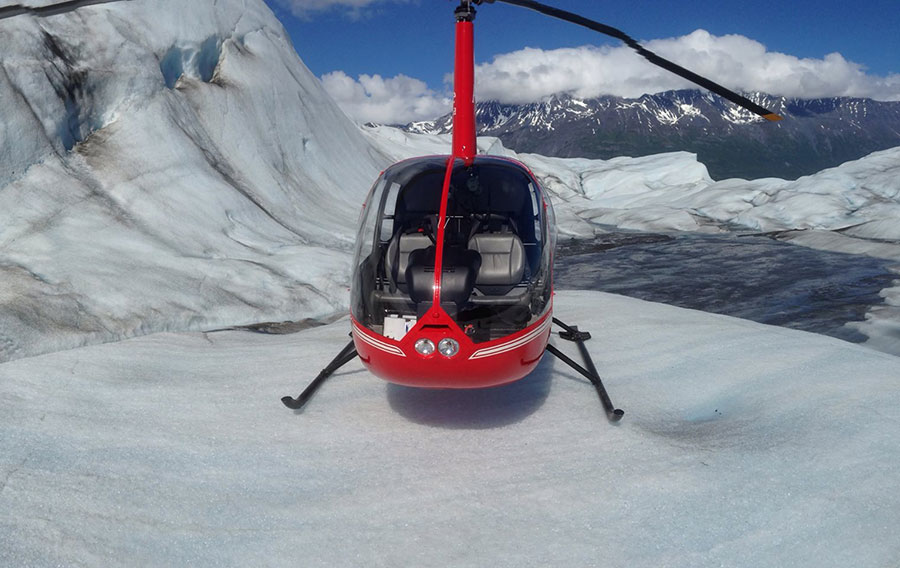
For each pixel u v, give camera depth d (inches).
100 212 272.8
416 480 104.7
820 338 179.6
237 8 501.0
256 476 106.1
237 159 409.4
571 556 83.2
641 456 111.2
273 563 82.9
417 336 107.9
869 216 730.2
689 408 136.8
